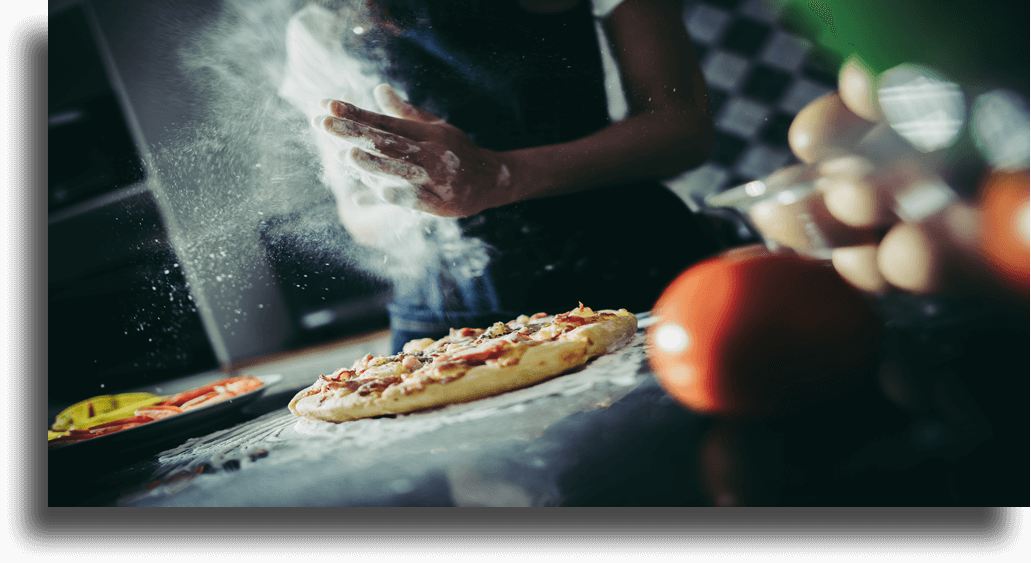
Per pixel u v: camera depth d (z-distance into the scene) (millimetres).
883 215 424
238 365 2299
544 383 511
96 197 2291
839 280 326
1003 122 354
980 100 367
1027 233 339
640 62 1138
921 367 332
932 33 400
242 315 2279
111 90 2182
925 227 390
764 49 1521
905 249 399
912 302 429
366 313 2283
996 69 371
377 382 546
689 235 1098
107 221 2273
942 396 292
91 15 2113
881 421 282
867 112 494
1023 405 261
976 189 370
